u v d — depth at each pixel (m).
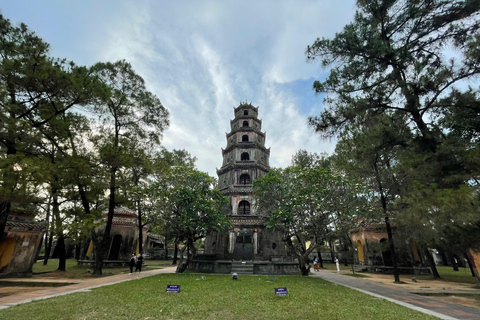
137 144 22.67
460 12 11.12
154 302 9.62
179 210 21.42
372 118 13.40
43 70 13.05
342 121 13.50
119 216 30.20
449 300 11.93
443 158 10.77
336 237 30.03
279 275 21.22
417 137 12.80
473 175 9.55
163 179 21.25
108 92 16.16
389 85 14.09
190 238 21.86
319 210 18.92
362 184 19.56
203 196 21.97
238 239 28.09
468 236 8.59
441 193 8.53
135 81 22.19
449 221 8.95
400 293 13.67
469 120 12.23
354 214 18.52
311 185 19.95
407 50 12.43
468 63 11.22
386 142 13.42
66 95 14.86
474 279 21.38
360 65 13.58
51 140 15.56
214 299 10.38
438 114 12.97
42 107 14.55
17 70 12.56
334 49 13.70
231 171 31.28
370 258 27.70
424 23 12.20
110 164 16.72
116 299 10.09
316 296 11.61
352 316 8.23
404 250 21.56
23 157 10.41
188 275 19.66
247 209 29.38
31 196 10.74
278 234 27.09
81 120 19.55
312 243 20.86
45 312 8.04
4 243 19.08
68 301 9.66
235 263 23.30
